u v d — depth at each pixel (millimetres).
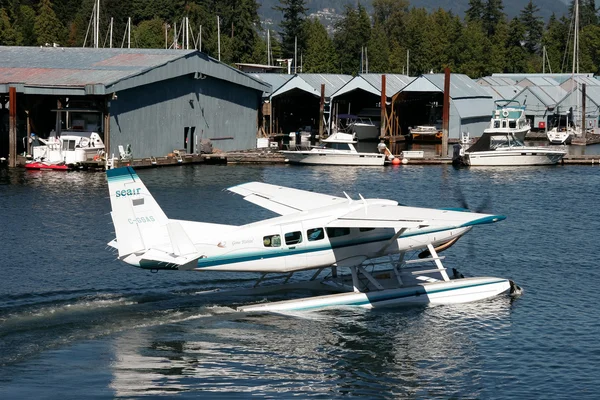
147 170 72938
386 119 113500
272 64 178625
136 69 74938
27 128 75188
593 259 39906
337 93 115625
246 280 35031
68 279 34656
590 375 25859
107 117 71688
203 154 81750
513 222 49438
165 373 25859
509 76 163125
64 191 58375
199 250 30109
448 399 24453
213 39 167375
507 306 32250
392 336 29000
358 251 32125
